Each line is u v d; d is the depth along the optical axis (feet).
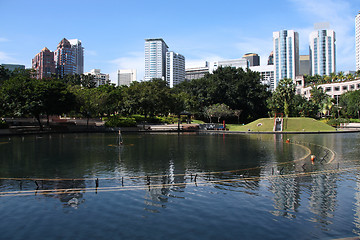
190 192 52.60
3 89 184.34
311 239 34.81
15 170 71.51
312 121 239.30
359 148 116.98
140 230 36.73
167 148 117.08
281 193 52.11
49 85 194.08
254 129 237.86
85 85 403.34
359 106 303.27
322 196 50.52
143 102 251.19
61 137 173.17
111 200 48.11
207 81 358.43
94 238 34.60
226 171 70.54
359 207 45.27
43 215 41.70
